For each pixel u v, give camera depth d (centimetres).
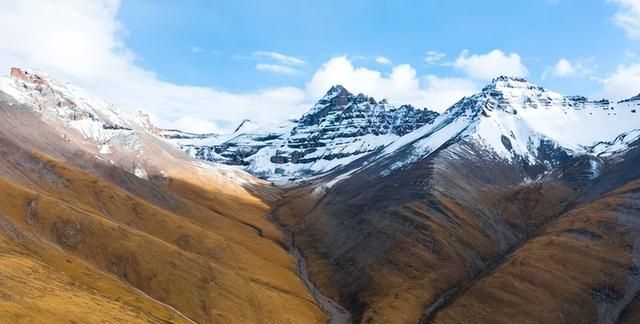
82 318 10456
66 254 16750
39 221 18375
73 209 19600
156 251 19162
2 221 16175
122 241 18962
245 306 18475
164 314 14688
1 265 11881
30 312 9544
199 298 17825
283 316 19125
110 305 12481
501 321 19838
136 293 16062
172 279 18150
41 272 12850
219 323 17112
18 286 10831
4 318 8819
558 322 19825
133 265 18138
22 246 15112
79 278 14788
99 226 19175
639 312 19400
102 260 17950
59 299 11125
